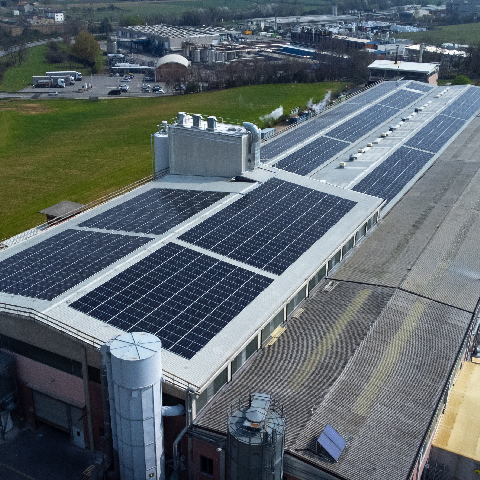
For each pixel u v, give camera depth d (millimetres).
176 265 51062
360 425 39406
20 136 160250
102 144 151750
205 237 55844
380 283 57062
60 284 47812
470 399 46531
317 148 94750
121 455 40875
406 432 39000
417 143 99000
